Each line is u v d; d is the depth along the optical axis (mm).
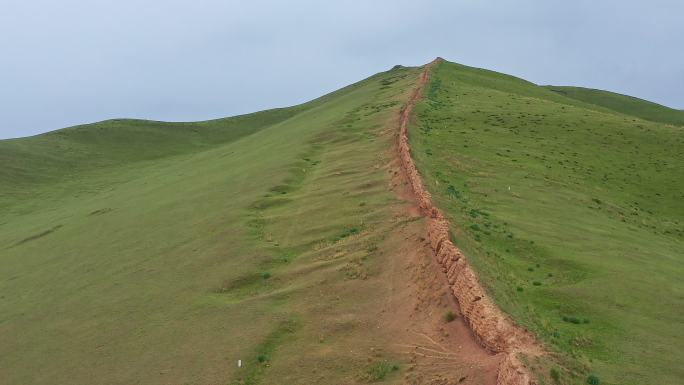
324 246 30688
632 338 19828
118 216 49812
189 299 28531
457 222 28562
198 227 38438
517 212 33250
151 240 39344
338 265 28062
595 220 34281
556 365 16547
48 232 52219
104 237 44188
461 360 18500
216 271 30734
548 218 32938
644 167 49969
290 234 33250
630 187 45188
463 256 22938
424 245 26594
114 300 31000
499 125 56781
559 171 44625
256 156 58438
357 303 24625
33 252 46688
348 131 55406
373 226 31250
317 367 21016
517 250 27453
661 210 41562
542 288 23609
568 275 25141
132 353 24906
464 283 21406
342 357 21203
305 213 35656
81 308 31266
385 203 33781
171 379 22219
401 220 30609
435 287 23047
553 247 27953
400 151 41688
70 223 53312
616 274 25078
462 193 35312
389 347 20953
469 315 20109
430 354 19641
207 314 26547
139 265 35188
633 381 17047
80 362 25375
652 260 28047
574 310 21875
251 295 27609
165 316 27500
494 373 16750
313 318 24250
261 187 42750
